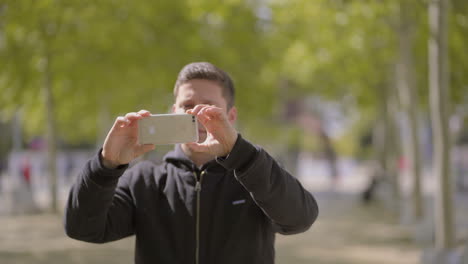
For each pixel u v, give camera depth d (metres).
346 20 12.03
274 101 19.25
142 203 2.39
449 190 7.23
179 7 12.94
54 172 14.38
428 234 9.95
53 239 10.17
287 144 32.62
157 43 13.23
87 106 17.23
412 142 11.56
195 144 2.13
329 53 14.45
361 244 9.84
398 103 14.98
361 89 18.50
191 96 2.38
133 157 2.14
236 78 15.95
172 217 2.35
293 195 2.17
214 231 2.32
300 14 12.07
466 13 9.05
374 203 18.11
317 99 25.98
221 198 2.35
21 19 11.21
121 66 13.62
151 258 2.34
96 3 11.86
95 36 12.38
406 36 10.84
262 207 2.17
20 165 20.84
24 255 8.57
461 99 10.38
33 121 17.38
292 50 14.47
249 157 2.07
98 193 2.12
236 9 13.48
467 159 22.84
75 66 13.53
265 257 2.36
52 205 14.41
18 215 14.04
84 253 8.75
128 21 12.37
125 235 2.43
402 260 8.39
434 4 7.22
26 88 13.20
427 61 12.20
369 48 13.95
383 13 10.57
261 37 14.76
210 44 13.88
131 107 17.67
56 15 11.91
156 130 2.12
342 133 59.47
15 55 12.53
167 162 2.49
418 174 11.57
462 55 9.86
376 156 18.91
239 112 18.05
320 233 11.23
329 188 26.98
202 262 2.30
